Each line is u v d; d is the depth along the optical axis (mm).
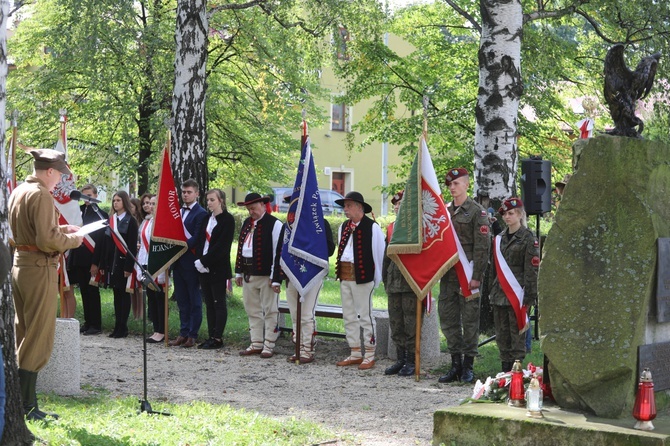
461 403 7141
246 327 13445
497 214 12859
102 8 19656
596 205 6742
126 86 21922
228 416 7465
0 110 5965
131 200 13867
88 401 8180
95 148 24984
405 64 20891
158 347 12367
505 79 12953
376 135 21938
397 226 10094
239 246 11906
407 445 7016
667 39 15781
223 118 23734
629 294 6527
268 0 17797
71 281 13422
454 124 21312
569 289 6711
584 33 19922
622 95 6969
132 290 12836
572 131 21438
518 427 6348
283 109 23812
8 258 4188
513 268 9406
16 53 24500
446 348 12070
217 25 21438
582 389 6551
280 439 6840
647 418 6090
